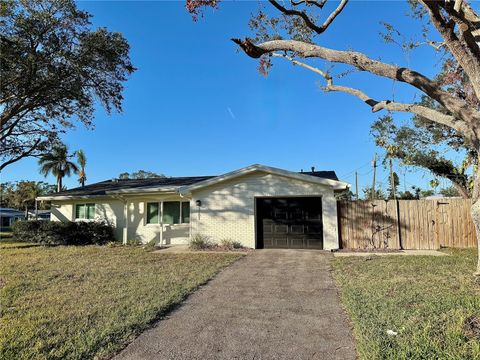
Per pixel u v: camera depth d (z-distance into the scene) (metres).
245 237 13.55
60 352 3.89
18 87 13.92
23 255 11.93
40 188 48.41
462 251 11.38
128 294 6.31
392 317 4.64
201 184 13.97
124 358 3.80
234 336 4.37
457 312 4.52
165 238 16.20
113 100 16.22
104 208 17.53
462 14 6.61
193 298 6.16
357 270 8.24
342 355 3.79
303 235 13.34
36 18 12.72
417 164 19.09
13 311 5.43
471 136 6.86
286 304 5.71
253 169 13.54
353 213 13.22
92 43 14.16
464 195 18.39
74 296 6.26
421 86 6.94
